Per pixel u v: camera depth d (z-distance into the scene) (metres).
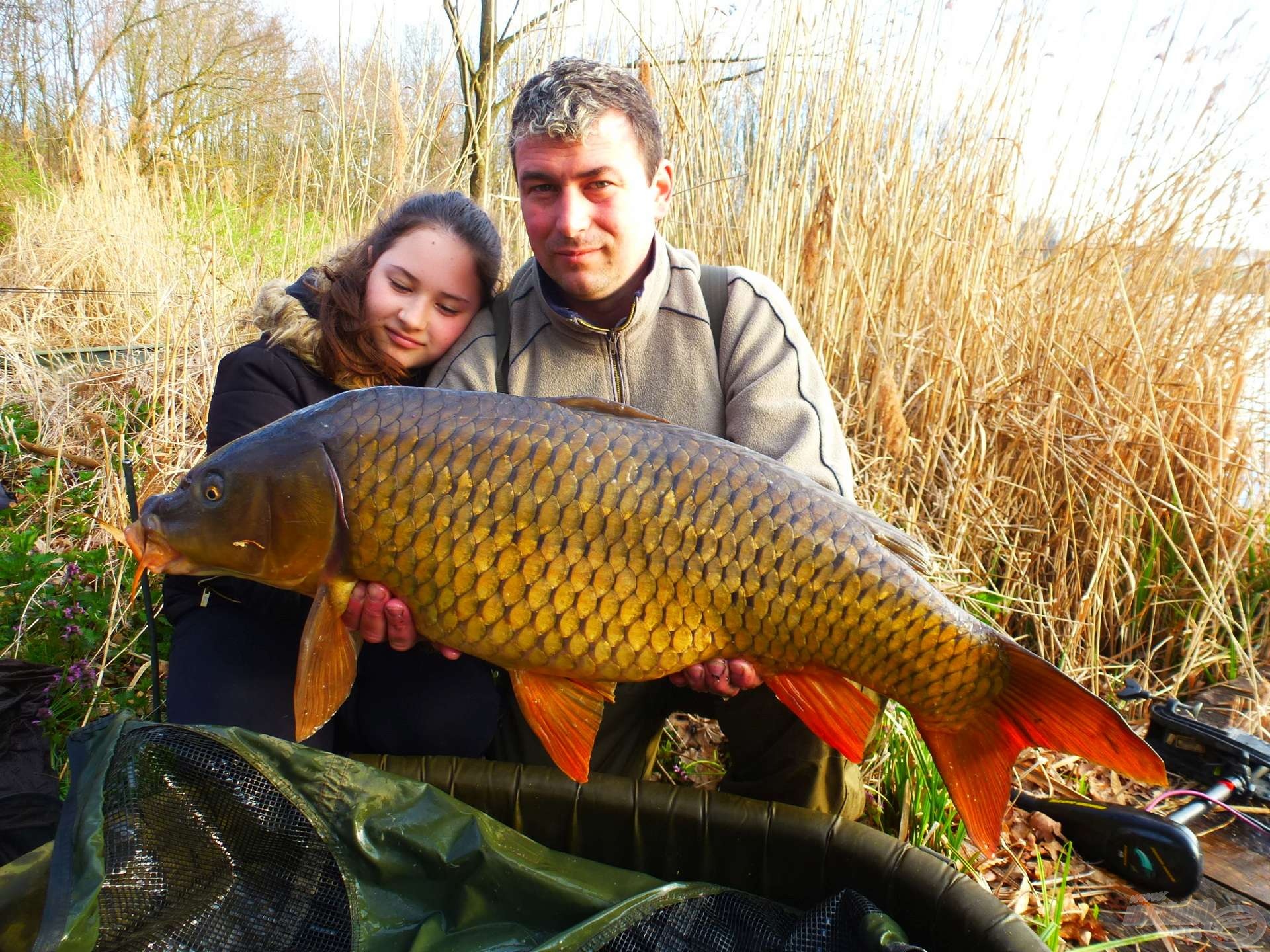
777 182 3.58
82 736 1.45
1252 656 3.11
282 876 1.52
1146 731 2.79
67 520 3.38
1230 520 3.47
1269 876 2.19
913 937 1.54
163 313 4.49
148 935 1.37
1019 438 3.48
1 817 1.79
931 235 3.70
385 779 1.59
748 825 1.68
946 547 3.19
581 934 1.35
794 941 1.46
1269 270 3.76
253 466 1.58
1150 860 2.06
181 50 11.89
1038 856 2.12
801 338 2.20
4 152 10.70
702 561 1.53
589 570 1.54
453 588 1.56
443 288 2.09
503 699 2.23
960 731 1.59
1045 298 3.80
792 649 1.58
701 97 3.64
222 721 1.87
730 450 1.58
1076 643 3.04
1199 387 3.61
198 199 6.30
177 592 2.07
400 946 1.49
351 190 4.14
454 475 1.53
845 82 3.58
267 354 2.07
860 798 2.11
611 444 1.55
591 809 1.75
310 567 1.60
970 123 3.78
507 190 4.04
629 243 2.07
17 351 4.80
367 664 2.08
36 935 1.36
